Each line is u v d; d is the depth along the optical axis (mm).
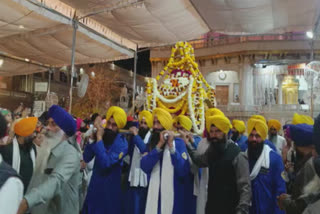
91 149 3793
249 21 8312
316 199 1983
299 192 2197
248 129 3820
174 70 6887
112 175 3629
